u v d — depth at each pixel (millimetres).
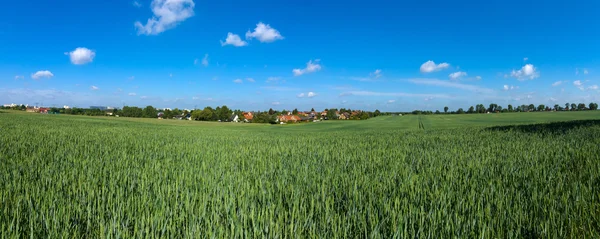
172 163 6133
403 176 4641
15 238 2305
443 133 19203
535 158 6309
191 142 12531
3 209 2799
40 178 4191
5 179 4109
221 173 4957
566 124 20312
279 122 111000
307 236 2461
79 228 2547
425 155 7355
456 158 6633
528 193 3391
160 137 15438
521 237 2377
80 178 4180
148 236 2359
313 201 3029
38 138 11398
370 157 7090
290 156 7648
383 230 2514
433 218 2617
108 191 3500
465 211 2896
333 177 4695
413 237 2340
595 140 9281
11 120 29266
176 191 3482
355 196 3367
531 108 139375
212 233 2385
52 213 2738
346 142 12695
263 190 3604
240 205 3055
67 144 9594
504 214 2699
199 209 2824
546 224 2439
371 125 59219
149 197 3271
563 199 3078
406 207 2895
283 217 2799
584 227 2564
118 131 20359
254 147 10102
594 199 3178
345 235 2367
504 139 12328
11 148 7789
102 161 6152
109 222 2574
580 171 4703
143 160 6609
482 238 2322
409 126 51938
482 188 3688
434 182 3984
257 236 2412
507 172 4711
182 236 2449
